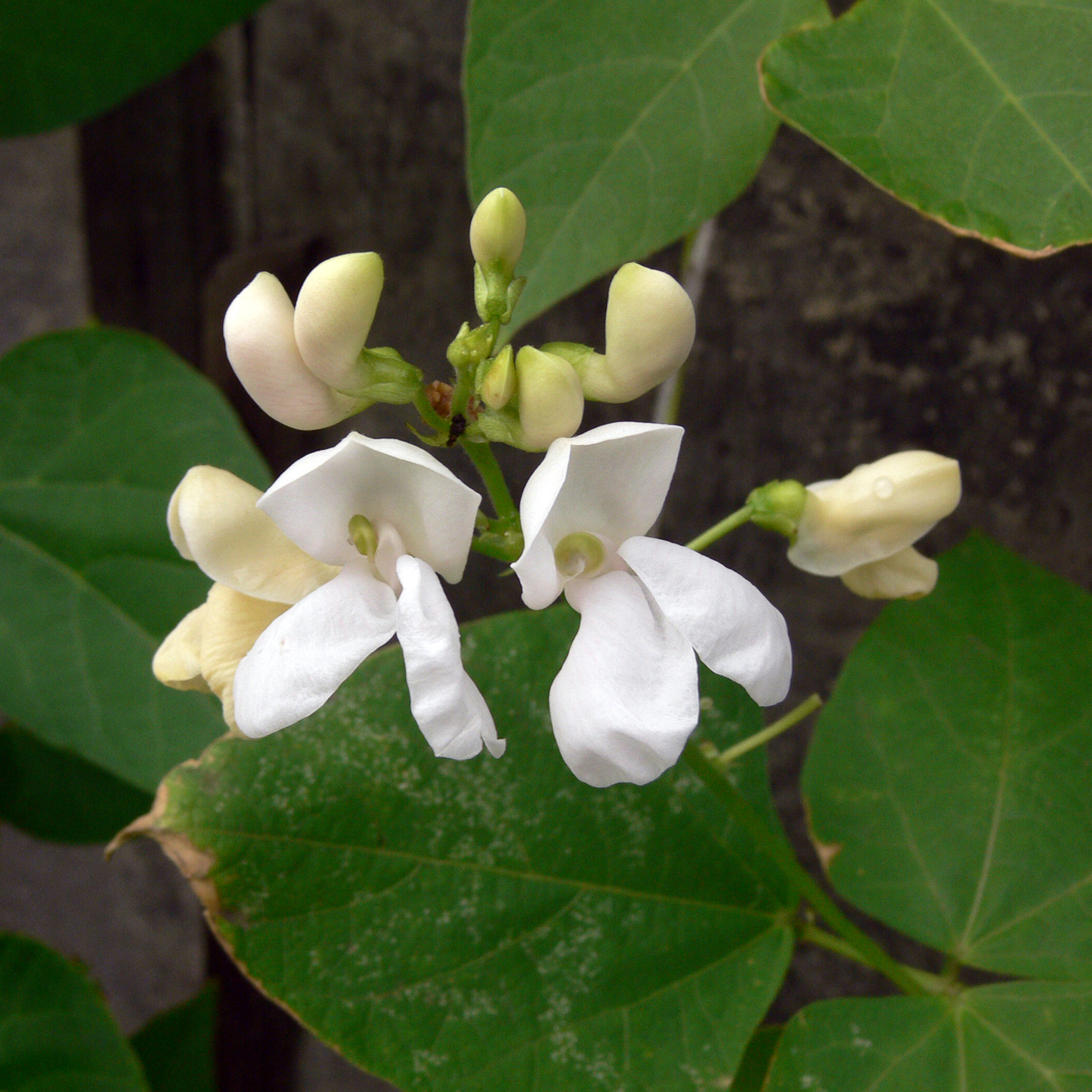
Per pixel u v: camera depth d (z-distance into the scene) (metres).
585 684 0.12
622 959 0.16
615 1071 0.15
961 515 0.21
